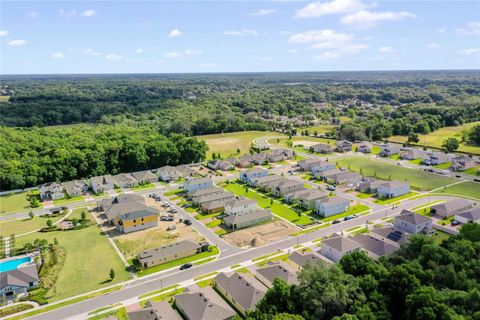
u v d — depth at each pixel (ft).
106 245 336.29
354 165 610.24
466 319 180.96
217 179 550.77
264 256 309.42
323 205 394.52
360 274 233.76
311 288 209.26
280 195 465.88
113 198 441.27
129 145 603.26
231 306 243.81
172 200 458.09
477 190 468.34
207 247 322.55
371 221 377.71
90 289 266.36
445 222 368.68
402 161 631.15
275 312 206.08
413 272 218.79
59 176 537.65
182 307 233.96
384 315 199.93
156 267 295.89
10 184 513.04
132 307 244.22
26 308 245.24
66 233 363.15
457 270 229.45
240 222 370.12
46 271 290.35
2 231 370.94
